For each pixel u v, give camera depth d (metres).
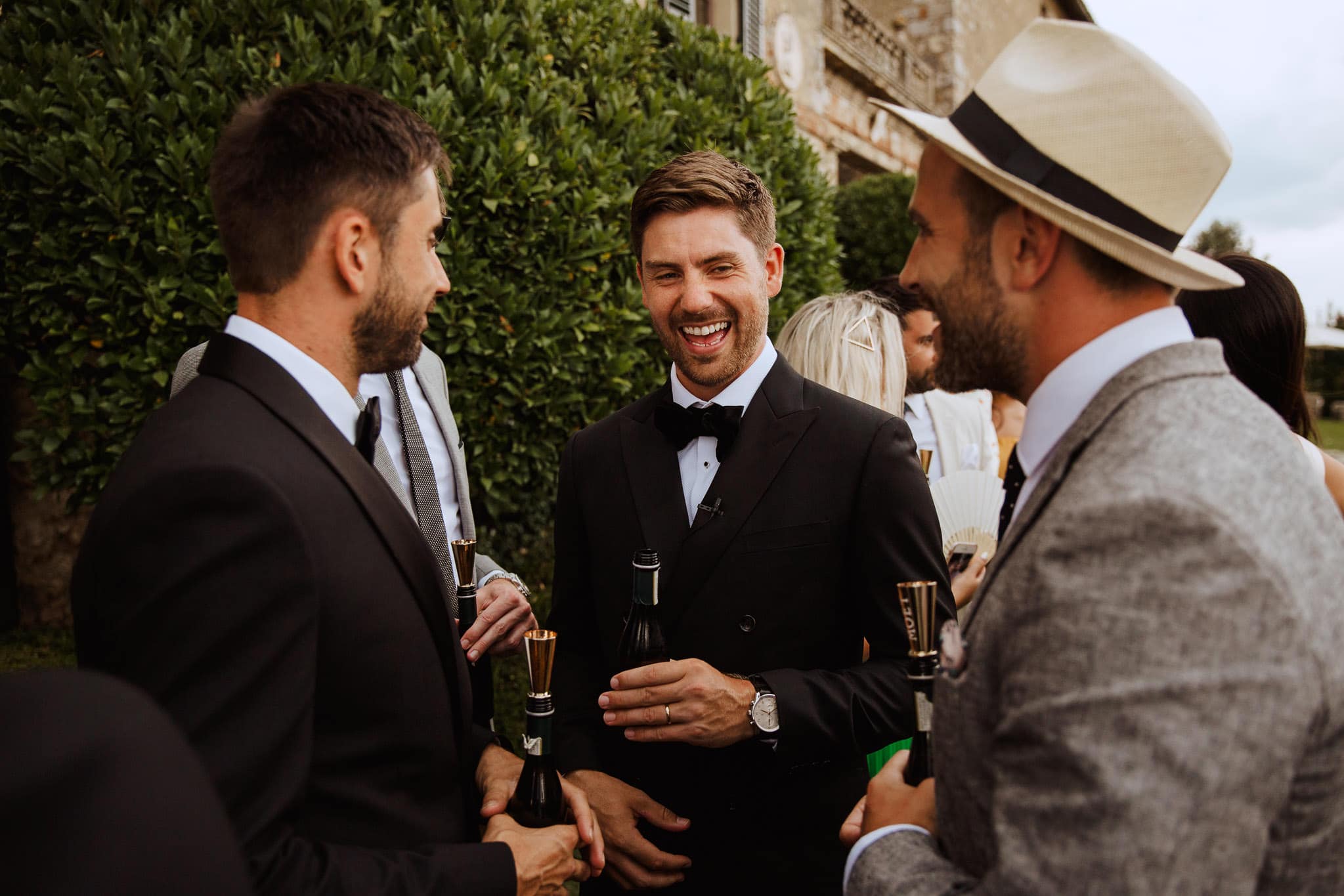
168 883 0.51
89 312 3.16
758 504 1.63
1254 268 2.04
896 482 1.61
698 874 1.59
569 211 3.86
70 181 3.01
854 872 1.01
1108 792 0.68
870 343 2.24
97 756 0.51
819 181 5.19
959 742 0.91
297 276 1.16
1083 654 0.72
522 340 3.68
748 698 1.47
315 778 1.06
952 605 1.64
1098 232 0.89
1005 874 0.73
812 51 9.55
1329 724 0.72
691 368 1.70
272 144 1.14
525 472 3.94
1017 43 1.01
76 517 4.31
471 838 1.30
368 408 1.28
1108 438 0.83
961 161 0.97
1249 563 0.69
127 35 3.03
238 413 1.06
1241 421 0.81
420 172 1.23
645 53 4.53
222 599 0.92
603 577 1.75
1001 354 1.00
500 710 3.66
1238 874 0.67
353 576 1.09
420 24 3.54
